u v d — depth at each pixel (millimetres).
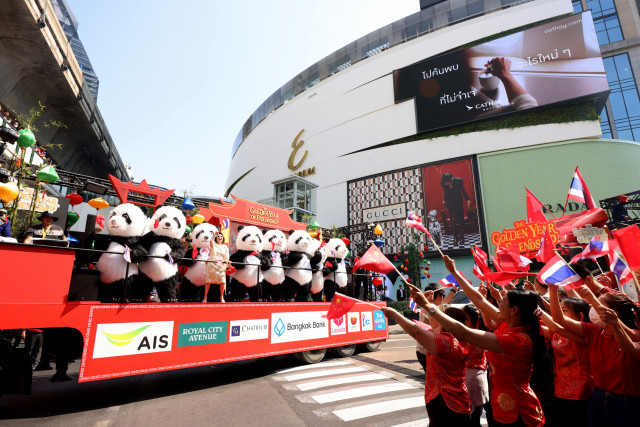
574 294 3371
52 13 12711
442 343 2436
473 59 24969
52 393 5738
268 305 6957
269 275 7809
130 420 4461
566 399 3004
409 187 25750
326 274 9336
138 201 10516
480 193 22844
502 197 22359
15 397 5469
